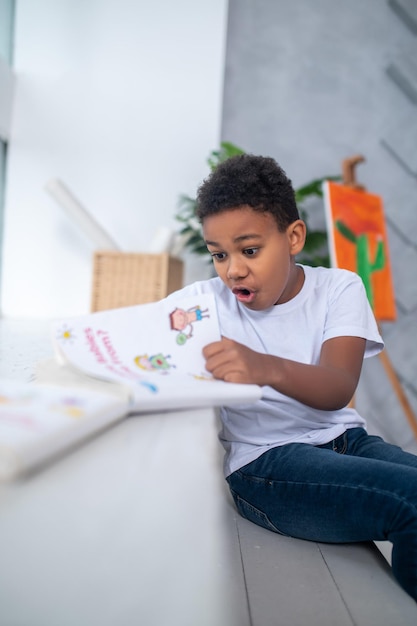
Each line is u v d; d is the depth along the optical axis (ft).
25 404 1.32
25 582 0.83
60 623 0.74
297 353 2.73
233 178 2.35
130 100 7.37
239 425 2.79
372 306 6.50
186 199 6.75
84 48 7.38
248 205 2.31
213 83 7.34
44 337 4.69
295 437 2.70
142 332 2.07
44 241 7.38
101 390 1.58
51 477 1.19
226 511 2.97
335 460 2.39
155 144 7.36
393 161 7.86
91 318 2.08
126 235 7.36
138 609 0.79
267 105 7.74
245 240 2.34
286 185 2.54
